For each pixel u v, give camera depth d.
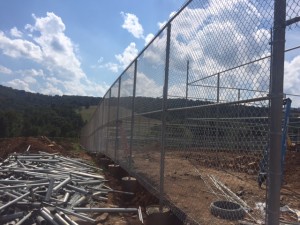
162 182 5.99
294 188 8.67
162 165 6.04
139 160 8.19
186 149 5.91
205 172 5.64
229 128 4.61
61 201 6.77
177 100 5.86
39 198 6.77
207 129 5.28
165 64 6.21
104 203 7.93
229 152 4.79
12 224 5.71
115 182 10.55
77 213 6.39
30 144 20.28
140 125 8.29
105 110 16.83
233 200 5.70
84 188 8.37
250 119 3.97
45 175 8.77
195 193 6.16
